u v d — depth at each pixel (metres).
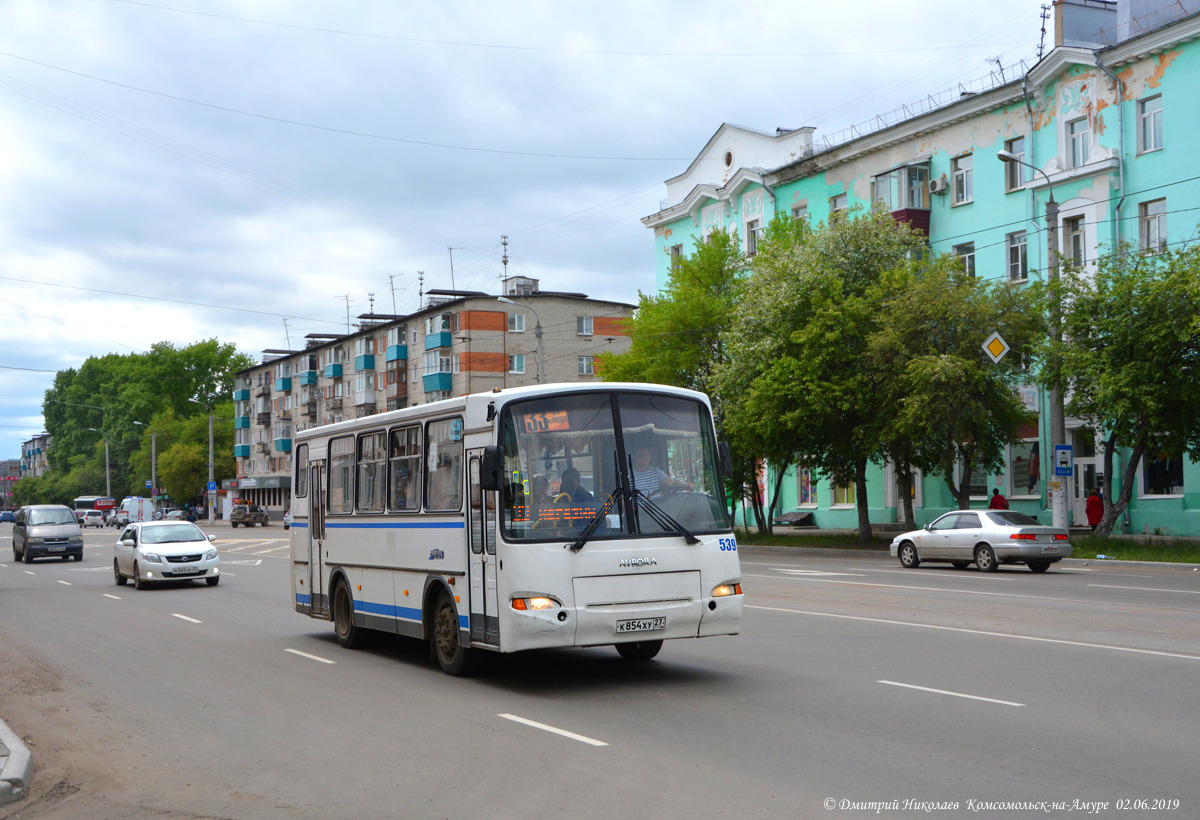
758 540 39.09
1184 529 30.94
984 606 16.45
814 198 45.44
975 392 30.02
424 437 11.81
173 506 117.25
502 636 9.87
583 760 7.38
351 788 6.93
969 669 10.58
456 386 70.69
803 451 35.91
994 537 24.42
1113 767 6.77
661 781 6.74
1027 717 8.28
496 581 10.03
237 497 111.00
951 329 30.45
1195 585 20.14
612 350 72.81
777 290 33.84
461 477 10.88
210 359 118.88
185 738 8.67
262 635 15.54
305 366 96.25
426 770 7.31
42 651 14.36
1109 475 29.25
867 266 33.88
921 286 30.16
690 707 9.14
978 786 6.39
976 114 37.69
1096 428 29.52
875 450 34.28
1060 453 28.72
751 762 7.13
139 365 118.19
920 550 26.31
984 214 37.62
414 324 77.62
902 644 12.48
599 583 9.88
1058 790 6.27
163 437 110.06
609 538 10.01
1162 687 9.41
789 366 32.59
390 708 9.62
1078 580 21.69
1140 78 32.25
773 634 13.73
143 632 16.20
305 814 6.39
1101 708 8.56
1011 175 36.75
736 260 42.72
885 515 42.34
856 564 28.39
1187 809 5.88
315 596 14.94
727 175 51.72
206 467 108.00
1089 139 33.81
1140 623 13.99
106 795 7.02
